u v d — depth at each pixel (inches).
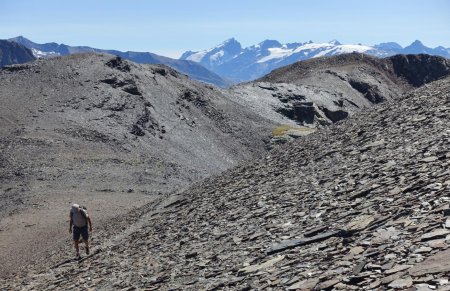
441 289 264.5
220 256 550.0
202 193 1123.3
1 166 2447.1
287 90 6481.3
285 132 4758.9
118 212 1681.8
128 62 4869.6
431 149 605.6
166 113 4276.6
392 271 312.7
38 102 3661.4
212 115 4746.6
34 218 1706.4
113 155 2915.8
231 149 4249.5
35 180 2277.3
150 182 2449.6
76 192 2107.5
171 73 5403.5
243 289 403.9
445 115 766.5
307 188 713.0
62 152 2760.8
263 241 540.7
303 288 348.5
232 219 722.2
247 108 5408.5
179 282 509.7
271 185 855.7
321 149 978.1
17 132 3006.9
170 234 813.2
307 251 438.6
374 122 1004.6
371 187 562.6
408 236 362.9
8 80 4057.6
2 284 924.6
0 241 1462.8
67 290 676.1
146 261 680.4
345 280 327.9
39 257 1183.6
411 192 478.6
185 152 3713.1
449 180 455.8
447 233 333.7
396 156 657.6
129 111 3853.3
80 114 3590.1
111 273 687.7
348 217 494.3
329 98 6860.2
